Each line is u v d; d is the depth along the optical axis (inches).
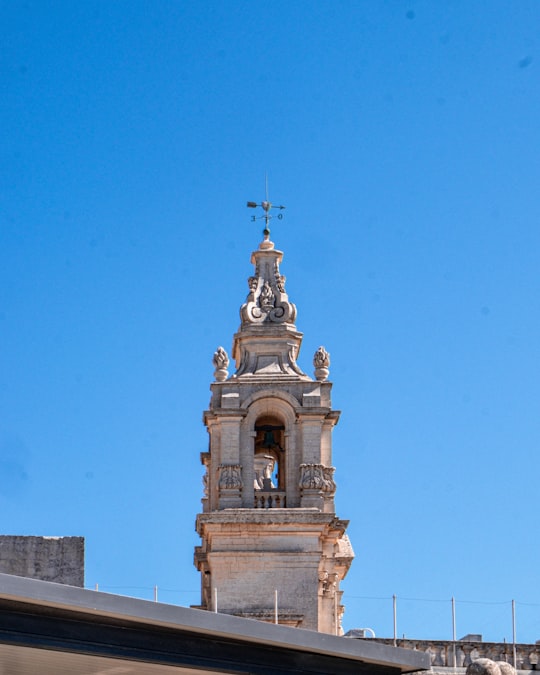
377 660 1701.5
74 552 2468.0
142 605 1569.9
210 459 3919.8
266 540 3715.6
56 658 1637.6
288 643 1653.5
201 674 1717.5
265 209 4033.0
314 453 3804.1
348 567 3843.5
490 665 2214.6
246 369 3890.3
